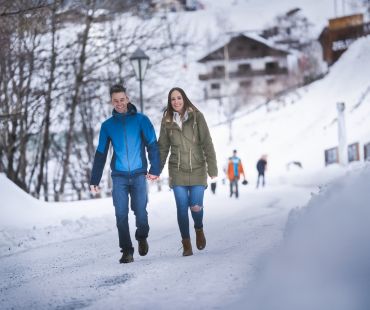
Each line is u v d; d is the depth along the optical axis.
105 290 6.09
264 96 108.50
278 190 29.66
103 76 26.73
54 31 22.89
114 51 26.47
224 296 5.26
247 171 56.12
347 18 86.69
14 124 22.98
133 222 15.52
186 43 29.17
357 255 4.98
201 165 8.27
